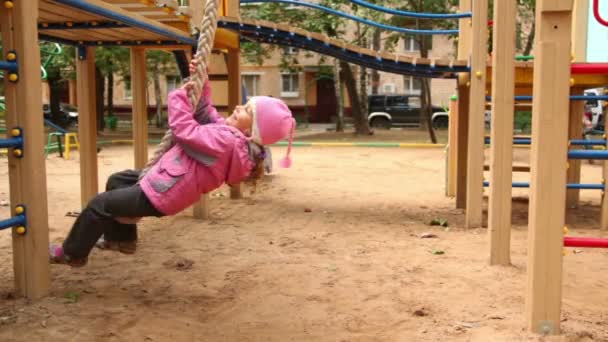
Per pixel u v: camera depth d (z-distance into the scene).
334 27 21.05
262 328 3.63
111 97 29.59
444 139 22.05
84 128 7.37
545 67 3.31
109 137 23.77
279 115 3.53
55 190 9.48
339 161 14.46
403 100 29.80
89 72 7.31
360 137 23.80
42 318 3.65
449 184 9.09
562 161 3.34
